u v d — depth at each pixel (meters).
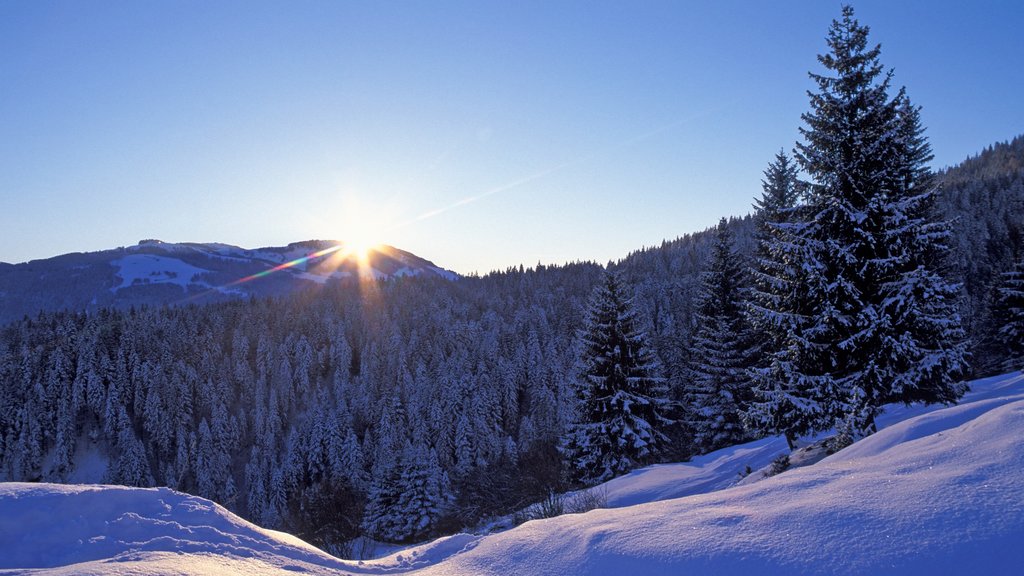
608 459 26.23
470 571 5.41
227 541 6.38
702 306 32.16
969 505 4.21
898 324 15.45
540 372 82.50
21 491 6.32
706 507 5.74
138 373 100.31
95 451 94.81
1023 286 37.53
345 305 148.50
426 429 73.00
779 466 14.70
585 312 28.84
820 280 16.25
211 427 96.69
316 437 80.19
